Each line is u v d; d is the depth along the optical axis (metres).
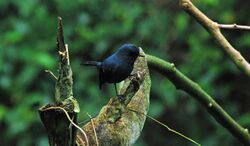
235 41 13.17
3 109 12.01
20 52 12.38
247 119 12.19
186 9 5.51
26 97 12.23
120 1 13.23
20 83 12.23
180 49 13.27
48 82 12.47
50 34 12.78
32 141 12.05
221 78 13.21
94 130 4.64
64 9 12.98
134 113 5.07
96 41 12.87
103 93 12.44
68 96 4.21
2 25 12.85
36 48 12.52
